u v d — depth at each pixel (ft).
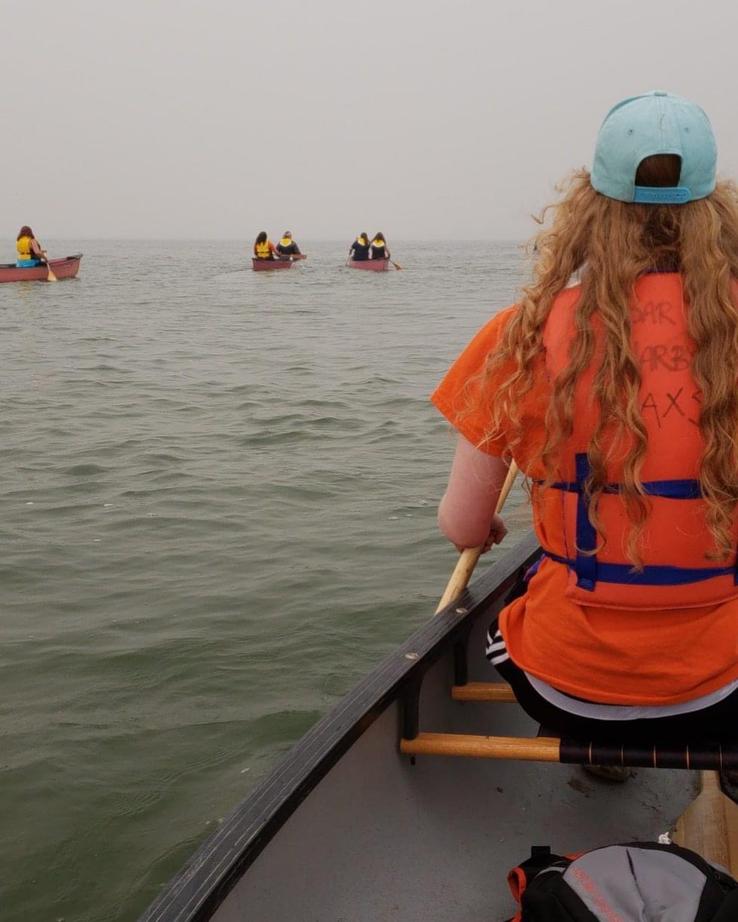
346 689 12.83
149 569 17.10
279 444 27.30
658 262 4.80
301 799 5.51
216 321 65.51
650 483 4.77
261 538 18.72
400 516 20.10
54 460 25.18
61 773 10.99
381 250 133.69
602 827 6.89
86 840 9.89
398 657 6.49
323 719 6.03
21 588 16.21
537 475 5.12
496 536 6.80
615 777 7.28
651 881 4.69
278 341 54.29
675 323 4.71
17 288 92.89
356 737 5.96
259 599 15.66
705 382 4.65
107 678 13.14
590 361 4.74
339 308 78.07
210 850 5.04
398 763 6.59
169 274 138.51
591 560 4.99
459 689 7.25
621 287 4.73
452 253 313.53
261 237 129.29
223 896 4.85
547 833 6.81
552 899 4.71
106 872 9.45
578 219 4.97
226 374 41.37
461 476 5.42
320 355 48.19
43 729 11.91
